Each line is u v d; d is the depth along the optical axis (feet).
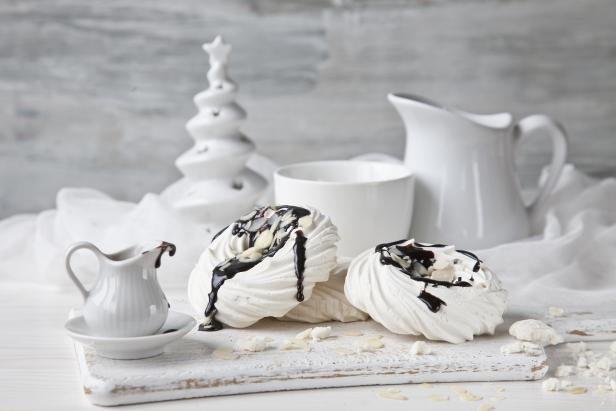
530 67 5.76
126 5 5.61
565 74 5.78
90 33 5.64
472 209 4.27
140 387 2.88
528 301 3.83
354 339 3.25
